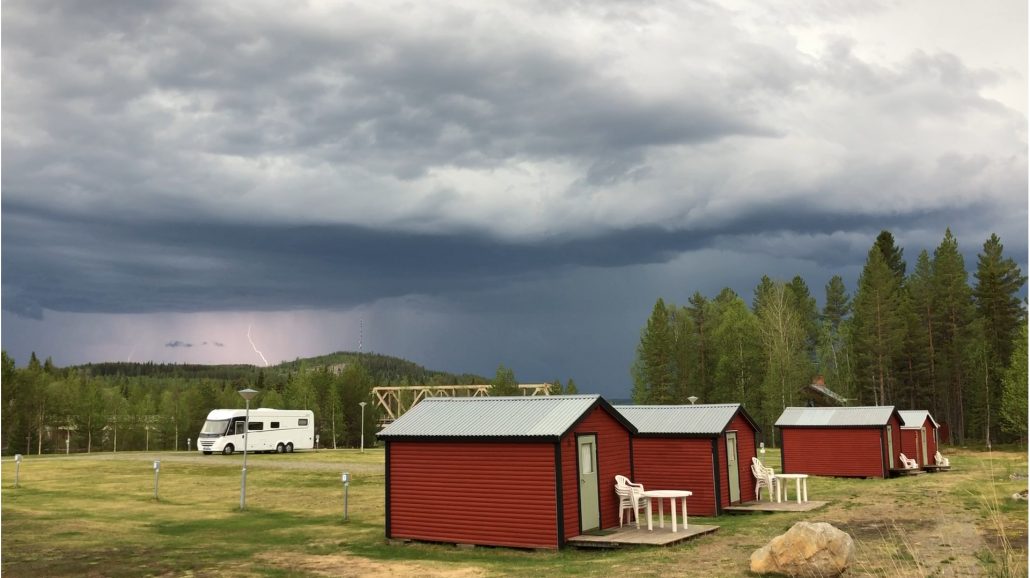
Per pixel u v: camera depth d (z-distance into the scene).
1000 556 13.95
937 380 76.94
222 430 55.03
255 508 28.16
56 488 33.53
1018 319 75.12
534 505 18.64
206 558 17.69
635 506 20.28
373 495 31.81
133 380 182.62
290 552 18.66
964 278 77.94
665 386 81.38
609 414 21.31
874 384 76.12
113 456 53.84
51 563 16.97
